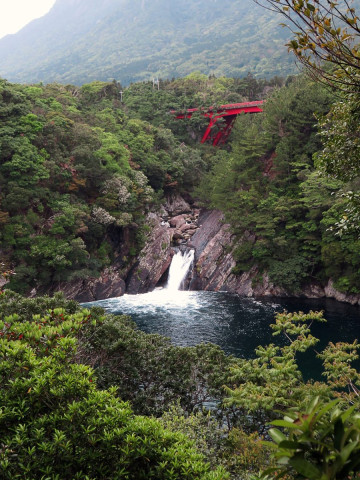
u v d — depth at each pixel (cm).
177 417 1202
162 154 8381
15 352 731
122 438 634
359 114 970
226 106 10350
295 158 5456
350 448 256
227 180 5975
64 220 5041
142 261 5916
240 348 3272
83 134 6350
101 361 1522
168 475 605
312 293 4878
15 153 5128
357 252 4225
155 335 1950
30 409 652
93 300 5228
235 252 5425
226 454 1081
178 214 7975
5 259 4650
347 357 1205
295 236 5116
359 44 541
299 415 279
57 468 600
